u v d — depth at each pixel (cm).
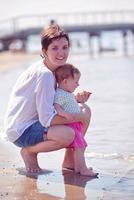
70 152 645
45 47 636
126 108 1238
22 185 580
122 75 2458
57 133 614
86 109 636
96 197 537
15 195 543
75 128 625
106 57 5662
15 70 2978
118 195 544
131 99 1425
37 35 7462
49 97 616
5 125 649
